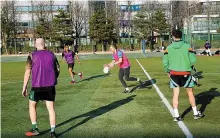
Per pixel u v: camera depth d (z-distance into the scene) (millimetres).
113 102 9375
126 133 6172
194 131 6133
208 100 9266
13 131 6566
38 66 5945
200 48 57812
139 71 18906
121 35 71000
